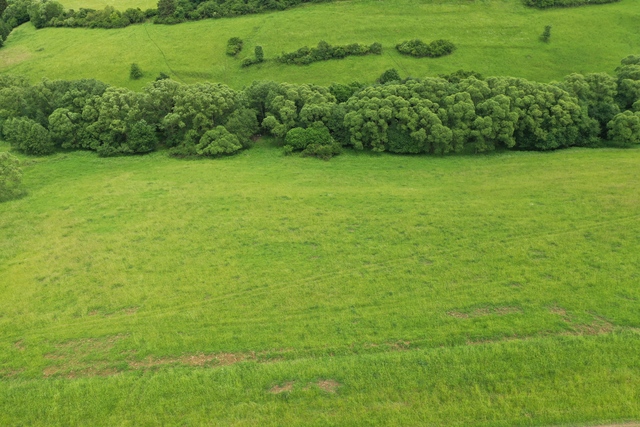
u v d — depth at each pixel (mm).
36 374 26406
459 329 28078
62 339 29234
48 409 23875
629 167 51031
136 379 25594
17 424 23172
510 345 26391
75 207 48094
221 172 56281
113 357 27469
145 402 23953
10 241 41781
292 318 30203
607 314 28594
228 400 23859
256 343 28031
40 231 43375
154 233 42094
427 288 32500
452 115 58000
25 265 38031
